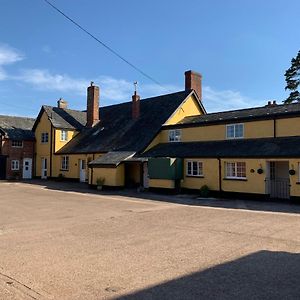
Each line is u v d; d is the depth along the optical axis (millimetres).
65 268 7840
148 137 30547
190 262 8211
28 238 10945
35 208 17875
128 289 6531
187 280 6984
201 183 24953
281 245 9758
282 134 23469
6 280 7078
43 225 13188
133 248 9578
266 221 13734
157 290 6465
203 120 28688
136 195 24656
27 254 9031
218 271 7520
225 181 23594
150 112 34594
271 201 21094
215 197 23734
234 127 26172
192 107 33594
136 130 33031
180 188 26094
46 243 10250
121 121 36875
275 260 8281
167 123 30953
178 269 7695
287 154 20531
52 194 25016
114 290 6484
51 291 6465
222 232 11625
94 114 40250
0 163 40438
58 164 38781
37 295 6266
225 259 8422
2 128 41250
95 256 8805
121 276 7270
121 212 16391
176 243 10109
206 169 24719
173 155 26781
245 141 24953
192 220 14086
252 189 22234
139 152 29500
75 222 13820
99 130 38094
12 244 10133
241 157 22656
